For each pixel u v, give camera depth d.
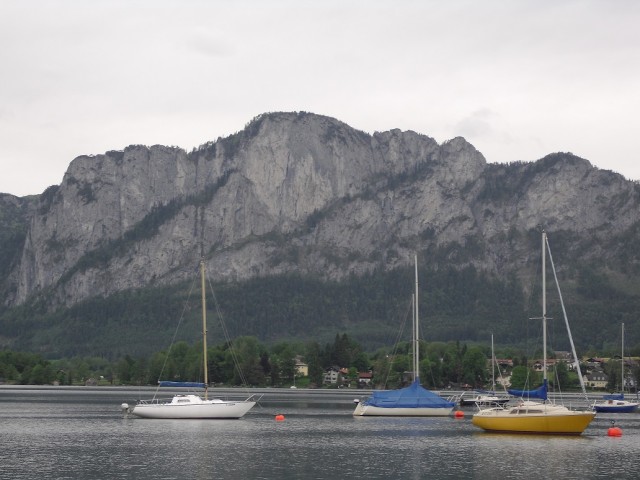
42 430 159.88
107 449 131.62
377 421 184.38
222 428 164.88
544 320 162.38
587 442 142.75
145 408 185.38
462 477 109.31
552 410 152.38
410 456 126.19
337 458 123.94
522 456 126.50
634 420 196.25
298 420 185.88
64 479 105.50
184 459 121.81
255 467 115.44
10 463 117.38
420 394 197.50
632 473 112.56
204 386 186.38
